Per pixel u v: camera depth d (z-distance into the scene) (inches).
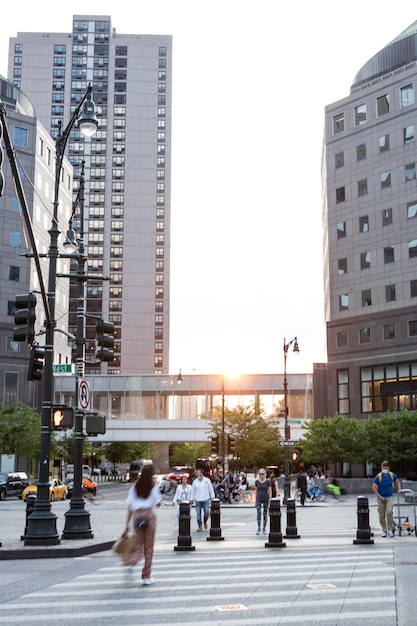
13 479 2101.4
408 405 2578.7
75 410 784.3
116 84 6614.2
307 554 616.4
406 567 517.7
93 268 6309.1
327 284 3097.9
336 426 2215.8
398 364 2635.3
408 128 2743.6
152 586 450.0
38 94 6555.1
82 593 430.9
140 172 6491.1
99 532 920.9
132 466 3444.9
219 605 382.0
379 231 2783.0
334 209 2950.3
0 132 471.8
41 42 6638.8
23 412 2522.1
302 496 1584.6
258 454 2819.9
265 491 855.1
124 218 6402.6
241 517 1272.1
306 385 3221.0
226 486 1777.8
